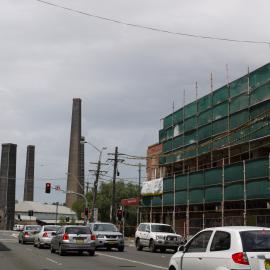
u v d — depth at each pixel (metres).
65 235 27.31
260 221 33.88
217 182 38.16
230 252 9.94
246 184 33.91
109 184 89.81
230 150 39.62
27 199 179.62
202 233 11.30
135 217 83.62
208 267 10.38
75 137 144.88
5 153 170.12
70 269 19.33
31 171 179.12
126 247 40.94
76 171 141.62
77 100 147.75
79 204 101.88
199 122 43.47
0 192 168.38
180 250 11.95
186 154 45.66
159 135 53.81
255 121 34.25
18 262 22.62
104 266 20.78
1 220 163.88
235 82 37.66
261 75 34.22
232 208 38.47
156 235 33.53
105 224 34.34
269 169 31.39
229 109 38.28
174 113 49.34
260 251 9.80
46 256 26.72
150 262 23.31
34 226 42.78
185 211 44.56
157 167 54.50
